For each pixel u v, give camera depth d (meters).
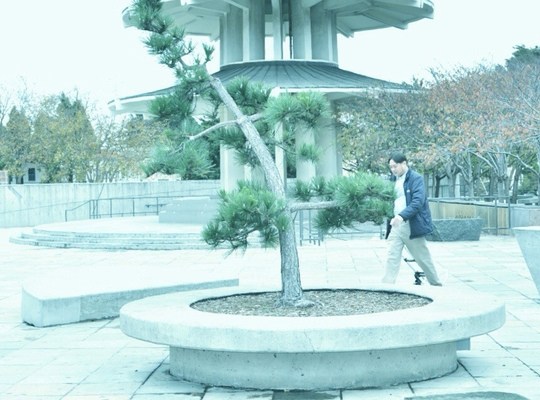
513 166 41.12
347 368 6.57
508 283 13.52
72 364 7.87
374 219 7.88
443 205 30.28
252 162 8.83
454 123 31.03
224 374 6.78
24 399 6.48
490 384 6.64
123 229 26.28
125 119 50.72
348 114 39.00
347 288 8.69
